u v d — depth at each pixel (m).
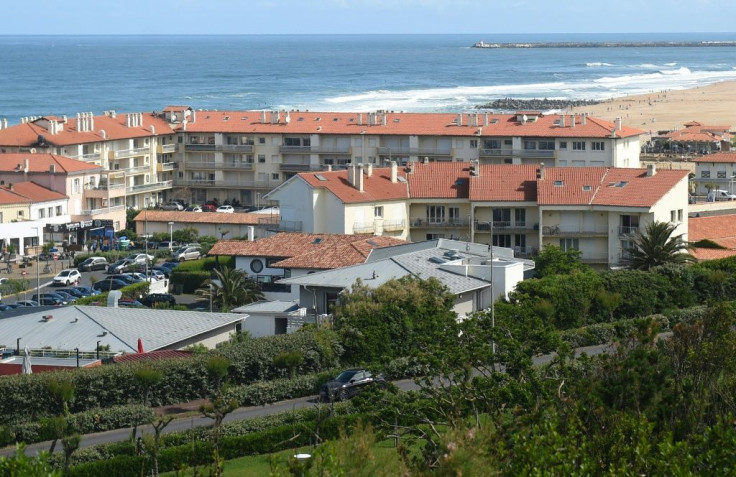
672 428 66.62
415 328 117.25
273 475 60.34
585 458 58.69
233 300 150.00
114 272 186.38
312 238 159.00
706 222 179.12
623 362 71.19
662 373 70.00
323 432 89.62
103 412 96.88
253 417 93.69
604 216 173.38
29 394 98.50
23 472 55.81
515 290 130.00
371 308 117.19
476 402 80.12
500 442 61.88
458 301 129.75
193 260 182.75
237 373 107.00
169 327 120.38
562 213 175.00
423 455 66.94
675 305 137.00
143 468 82.31
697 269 141.75
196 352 111.19
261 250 157.12
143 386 101.50
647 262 148.38
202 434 88.81
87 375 100.38
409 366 92.31
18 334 117.38
